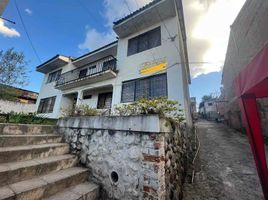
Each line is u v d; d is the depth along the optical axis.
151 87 6.02
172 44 6.03
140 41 7.34
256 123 1.97
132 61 7.07
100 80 8.03
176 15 6.47
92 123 2.72
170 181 2.04
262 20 6.12
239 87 2.08
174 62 5.70
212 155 4.88
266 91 2.02
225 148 5.67
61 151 2.86
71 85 9.37
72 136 3.11
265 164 1.84
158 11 6.39
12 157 2.10
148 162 1.79
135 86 6.52
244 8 7.71
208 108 27.97
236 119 10.24
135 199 1.81
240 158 4.45
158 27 6.86
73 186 2.18
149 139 1.86
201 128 12.09
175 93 5.25
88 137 2.76
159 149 1.75
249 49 7.61
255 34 6.80
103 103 8.58
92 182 2.40
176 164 2.55
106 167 2.29
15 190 1.60
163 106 2.20
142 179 1.80
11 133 2.71
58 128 3.54
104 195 2.19
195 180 3.19
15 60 9.49
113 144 2.30
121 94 6.84
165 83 5.71
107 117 2.47
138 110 2.42
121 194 1.99
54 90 11.42
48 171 2.20
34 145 2.64
